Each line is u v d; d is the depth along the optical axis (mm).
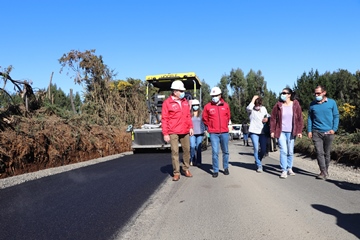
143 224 4254
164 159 11508
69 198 5598
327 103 7031
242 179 7141
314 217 4367
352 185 6426
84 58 21281
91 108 18484
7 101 12047
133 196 5703
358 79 14922
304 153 12664
